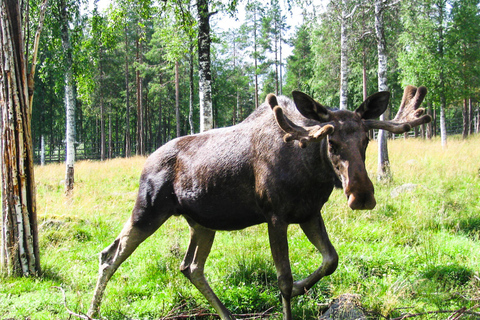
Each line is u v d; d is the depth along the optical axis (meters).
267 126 3.85
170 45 13.81
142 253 6.21
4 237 5.47
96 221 8.09
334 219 7.00
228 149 4.03
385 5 12.02
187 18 10.55
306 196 3.62
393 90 29.59
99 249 6.60
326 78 27.19
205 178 4.05
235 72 37.44
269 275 5.07
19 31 5.59
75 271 5.60
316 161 3.50
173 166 4.32
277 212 3.68
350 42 15.78
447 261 5.15
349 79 29.06
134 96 41.06
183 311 4.25
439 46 21.67
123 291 4.86
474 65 22.73
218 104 37.44
